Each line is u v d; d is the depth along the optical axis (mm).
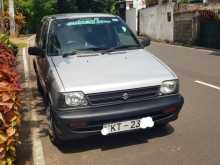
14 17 30641
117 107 5445
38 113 7980
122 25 7473
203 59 15539
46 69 6562
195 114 7461
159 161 5371
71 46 6793
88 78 5594
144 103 5574
